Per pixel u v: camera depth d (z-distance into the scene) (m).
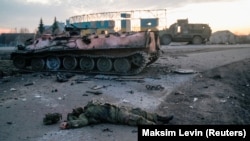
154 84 15.69
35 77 19.19
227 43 44.75
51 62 20.61
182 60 23.34
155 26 35.41
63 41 19.89
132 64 18.64
